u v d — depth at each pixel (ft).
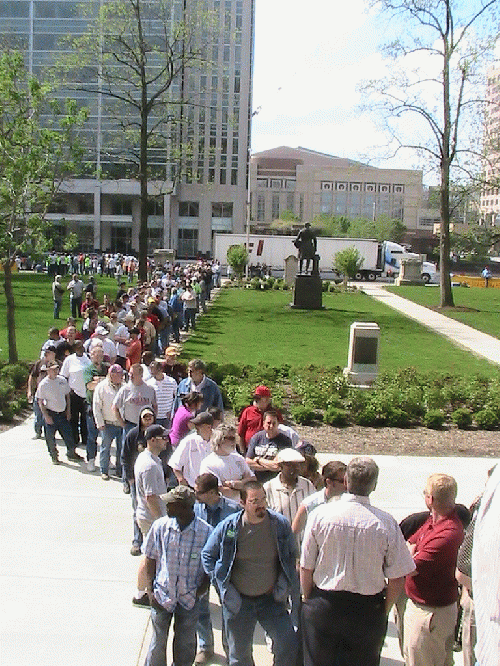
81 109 70.38
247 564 17.76
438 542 17.75
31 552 28.02
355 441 46.29
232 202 293.43
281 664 17.51
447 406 54.08
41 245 64.28
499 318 118.01
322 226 360.69
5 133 63.82
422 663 18.03
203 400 32.48
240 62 269.85
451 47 115.14
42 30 250.78
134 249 299.38
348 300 144.77
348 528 15.61
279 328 102.47
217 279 175.83
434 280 214.28
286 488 21.09
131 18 132.67
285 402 55.11
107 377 37.52
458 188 127.13
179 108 199.72
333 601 15.66
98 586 25.29
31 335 87.61
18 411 51.37
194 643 19.03
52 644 21.42
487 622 7.70
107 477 37.32
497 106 120.06
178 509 18.58
